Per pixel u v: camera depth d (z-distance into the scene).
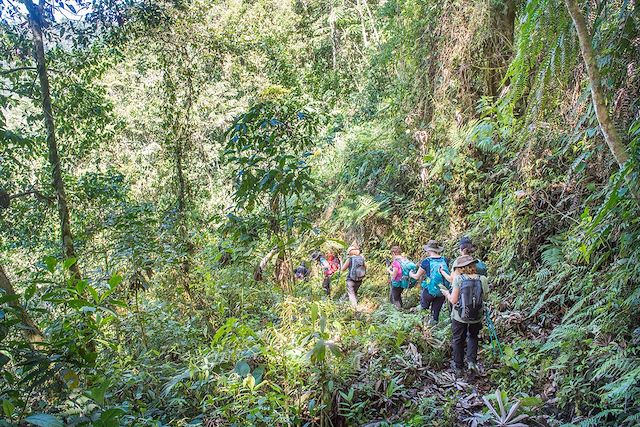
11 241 8.46
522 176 6.86
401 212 10.26
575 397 3.87
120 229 7.44
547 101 3.59
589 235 4.22
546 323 5.31
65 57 8.30
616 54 3.83
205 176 13.27
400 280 7.53
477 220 8.02
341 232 11.73
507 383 4.62
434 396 4.54
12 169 8.34
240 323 5.87
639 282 4.07
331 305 5.71
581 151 5.60
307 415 4.27
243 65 12.34
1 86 7.30
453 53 8.59
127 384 4.51
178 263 6.81
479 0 8.15
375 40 17.03
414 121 10.06
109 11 8.17
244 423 3.83
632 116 4.20
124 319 6.04
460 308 4.95
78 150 9.25
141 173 12.81
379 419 4.32
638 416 3.22
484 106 8.08
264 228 4.91
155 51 10.20
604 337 4.12
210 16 11.20
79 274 6.34
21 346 2.85
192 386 4.39
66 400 3.18
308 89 18.27
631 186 2.87
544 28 3.06
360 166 12.12
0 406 2.60
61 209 7.04
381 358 5.08
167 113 10.67
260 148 4.65
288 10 18.39
